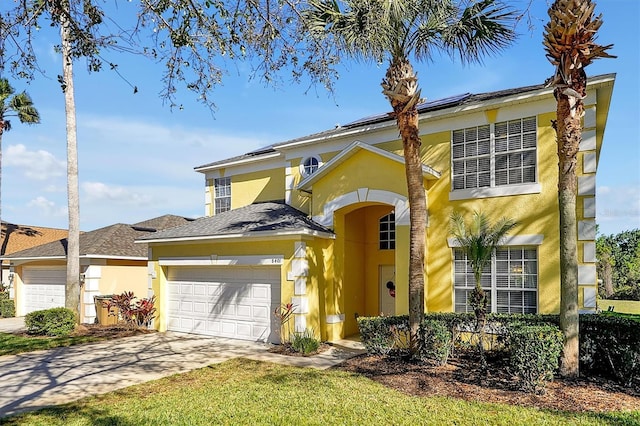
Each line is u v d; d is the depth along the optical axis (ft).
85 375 34.63
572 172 30.25
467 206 44.16
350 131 52.34
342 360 39.09
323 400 26.84
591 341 31.45
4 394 29.73
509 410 24.52
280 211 55.47
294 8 25.94
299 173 58.18
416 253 36.09
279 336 46.62
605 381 29.73
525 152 41.86
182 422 23.36
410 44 36.55
